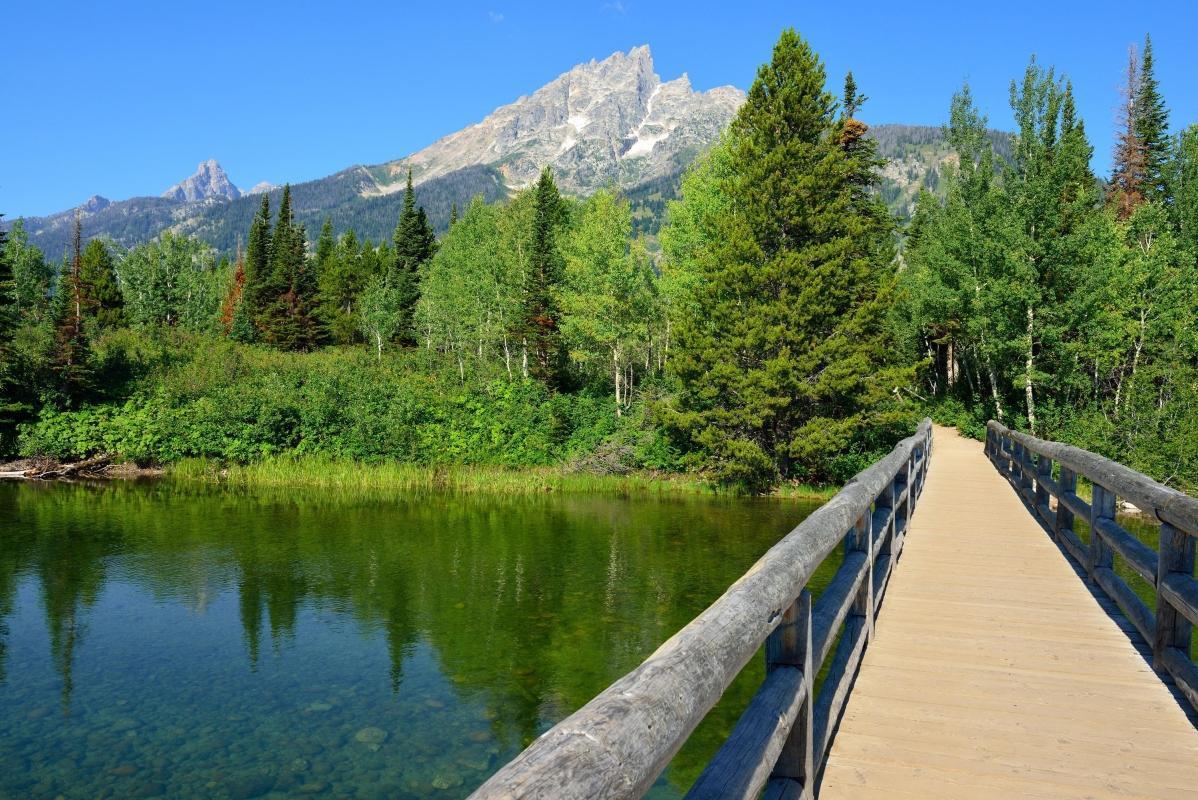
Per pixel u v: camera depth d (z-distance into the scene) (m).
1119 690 4.14
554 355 36.31
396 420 26.91
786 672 2.49
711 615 1.80
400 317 50.56
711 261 25.22
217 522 17.36
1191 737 3.54
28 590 11.59
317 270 69.56
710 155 30.77
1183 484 22.02
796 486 24.66
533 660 8.86
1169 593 4.15
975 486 14.14
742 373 24.14
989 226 27.91
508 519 18.50
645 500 22.55
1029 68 27.23
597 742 1.05
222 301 70.81
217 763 6.45
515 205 53.22
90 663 8.71
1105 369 26.75
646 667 1.41
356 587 11.94
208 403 27.58
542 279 37.12
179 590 11.64
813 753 2.92
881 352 24.59
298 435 26.97
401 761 6.52
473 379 36.53
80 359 28.42
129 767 6.38
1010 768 3.23
